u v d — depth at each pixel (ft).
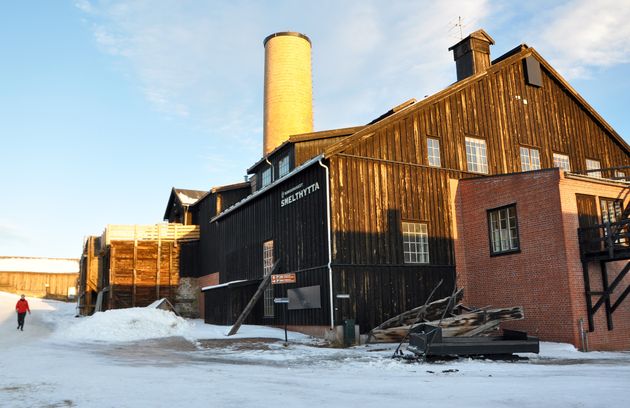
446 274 67.31
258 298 69.05
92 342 58.49
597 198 60.34
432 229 67.72
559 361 41.83
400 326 56.80
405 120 69.10
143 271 114.32
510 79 81.41
